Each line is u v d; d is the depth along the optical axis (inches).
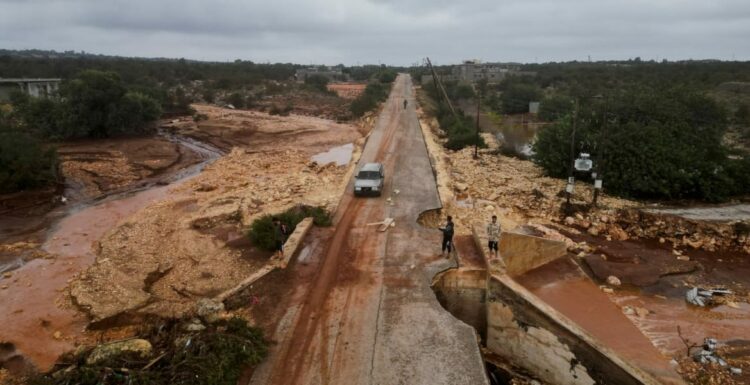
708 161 1077.8
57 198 1235.9
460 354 460.8
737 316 629.3
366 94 3093.0
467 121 2177.7
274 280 606.5
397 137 1663.4
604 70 4970.5
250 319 520.4
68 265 820.0
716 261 795.4
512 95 3221.0
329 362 448.1
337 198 972.6
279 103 3659.0
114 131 2039.9
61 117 1940.2
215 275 735.1
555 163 1249.4
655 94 1229.7
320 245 724.7
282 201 1058.1
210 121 2605.8
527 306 537.0
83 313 644.1
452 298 633.0
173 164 1688.0
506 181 1229.1
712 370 513.3
